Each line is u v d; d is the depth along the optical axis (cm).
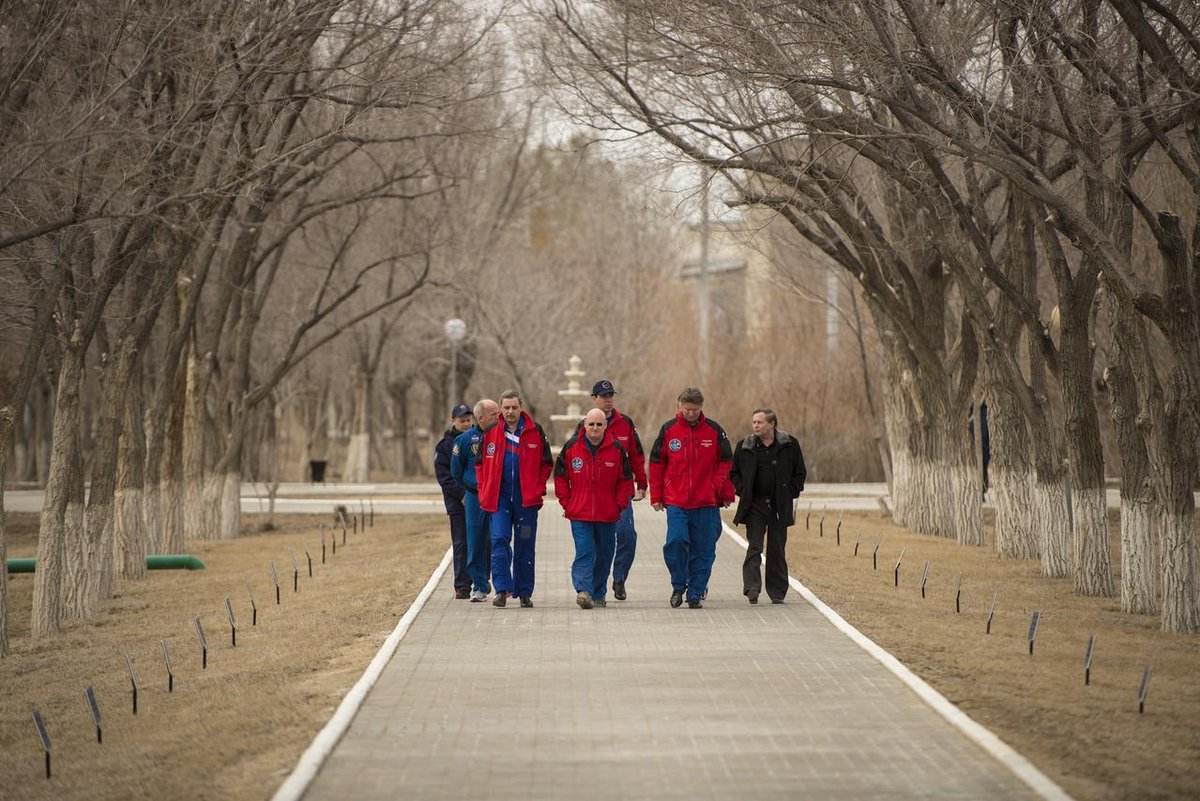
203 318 9594
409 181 12069
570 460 4694
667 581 5594
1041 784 2388
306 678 3619
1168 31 4731
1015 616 4994
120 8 4922
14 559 7175
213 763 2725
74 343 5612
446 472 5066
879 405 14225
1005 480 7319
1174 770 2603
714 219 7438
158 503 7838
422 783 2453
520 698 3189
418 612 4641
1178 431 4672
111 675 4309
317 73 7306
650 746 2725
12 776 2964
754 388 14950
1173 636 4559
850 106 5259
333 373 19075
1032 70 4662
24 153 4550
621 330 15950
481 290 14288
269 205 7994
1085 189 5372
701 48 5266
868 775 2492
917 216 7556
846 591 5325
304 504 12044
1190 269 4566
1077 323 5709
